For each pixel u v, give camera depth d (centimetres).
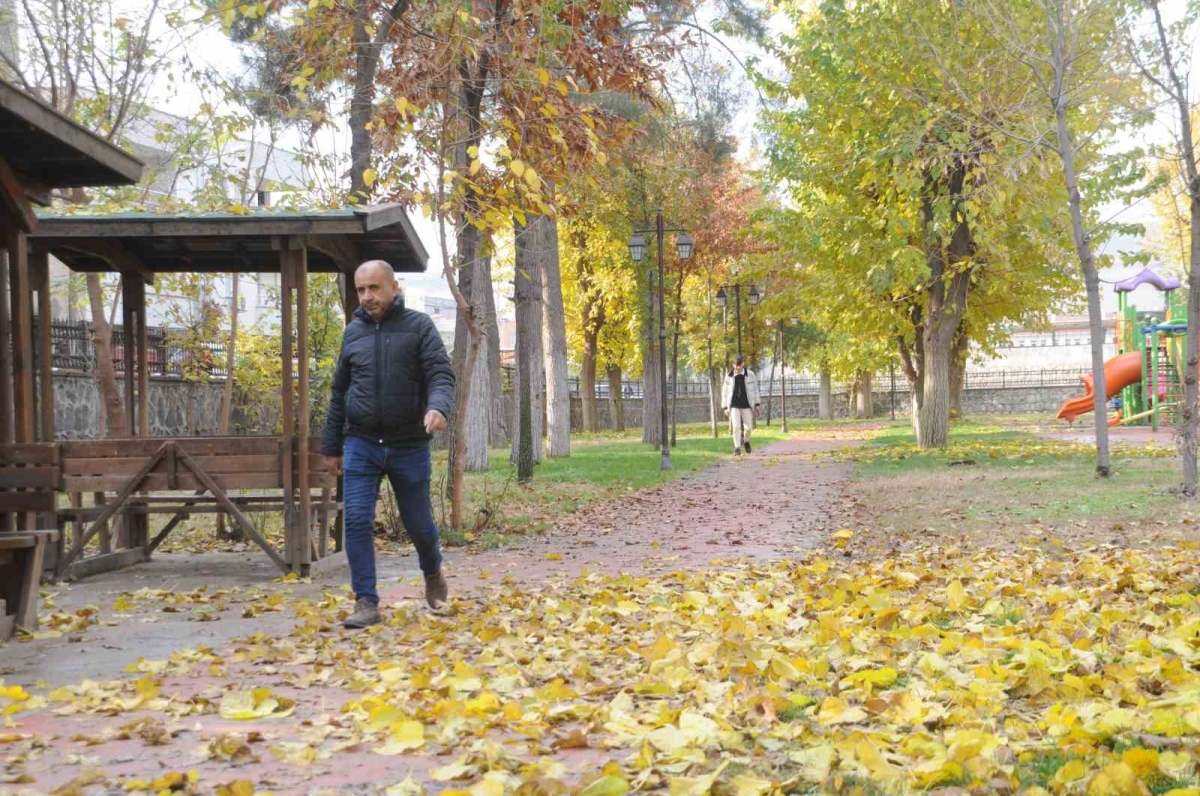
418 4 1132
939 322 2483
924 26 2002
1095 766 316
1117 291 3638
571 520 1353
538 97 1118
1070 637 528
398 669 489
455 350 1642
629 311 3941
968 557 879
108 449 896
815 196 2581
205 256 1041
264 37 1388
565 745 367
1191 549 846
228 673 514
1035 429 3438
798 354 5444
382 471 673
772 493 1667
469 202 1177
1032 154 1936
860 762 328
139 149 1697
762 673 459
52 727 408
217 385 2562
